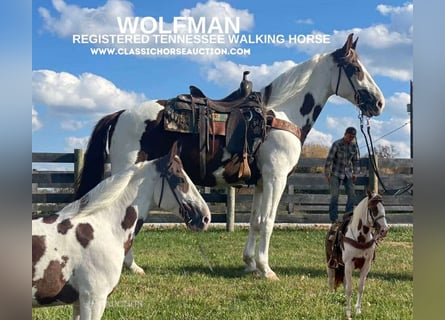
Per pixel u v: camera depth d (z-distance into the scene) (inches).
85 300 107.3
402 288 178.7
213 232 300.5
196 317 143.9
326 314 150.6
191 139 187.6
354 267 151.3
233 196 308.8
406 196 324.2
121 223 115.0
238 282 182.5
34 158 300.4
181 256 229.3
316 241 272.2
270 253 239.9
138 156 187.0
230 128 189.2
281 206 331.9
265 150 193.3
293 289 173.3
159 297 161.2
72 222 110.6
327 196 327.9
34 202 298.4
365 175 320.5
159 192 119.8
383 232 142.9
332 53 206.1
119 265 111.9
